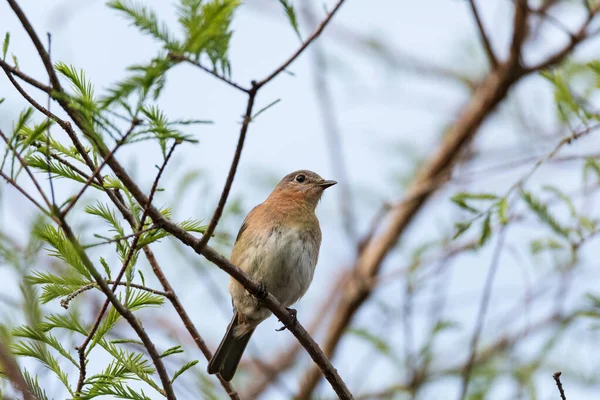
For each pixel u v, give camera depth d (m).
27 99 7.57
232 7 6.04
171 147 7.25
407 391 13.61
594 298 12.97
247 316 11.87
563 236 11.23
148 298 8.11
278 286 12.11
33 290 7.38
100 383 7.72
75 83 7.17
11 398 6.89
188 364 7.94
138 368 8.01
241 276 8.95
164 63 6.06
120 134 6.49
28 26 6.78
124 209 8.10
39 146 7.29
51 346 7.77
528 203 11.00
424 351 13.57
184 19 6.07
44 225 7.54
